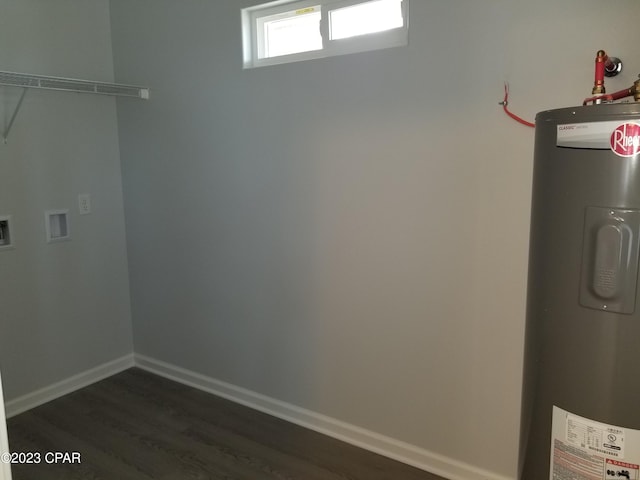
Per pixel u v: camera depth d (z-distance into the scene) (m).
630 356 1.16
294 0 2.29
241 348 2.75
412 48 1.97
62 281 2.86
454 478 2.13
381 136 2.10
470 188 1.92
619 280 1.14
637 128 1.09
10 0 2.52
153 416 2.66
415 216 2.07
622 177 1.12
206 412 2.70
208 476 2.18
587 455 1.25
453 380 2.08
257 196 2.53
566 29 1.66
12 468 2.22
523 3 1.73
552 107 1.72
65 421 2.61
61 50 2.75
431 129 1.97
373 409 2.32
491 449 2.03
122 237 3.16
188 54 2.65
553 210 1.25
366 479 2.15
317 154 2.29
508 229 1.86
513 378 1.94
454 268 2.01
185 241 2.88
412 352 2.17
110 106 3.02
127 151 3.04
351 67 2.13
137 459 2.29
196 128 2.70
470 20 1.83
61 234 2.86
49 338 2.82
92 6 2.88
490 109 1.84
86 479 2.16
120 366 3.21
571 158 1.20
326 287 2.37
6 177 2.56
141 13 2.80
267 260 2.56
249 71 2.44
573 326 1.23
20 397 2.71
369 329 2.27
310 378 2.51
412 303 2.13
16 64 2.56
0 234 2.58
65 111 2.80
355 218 2.23
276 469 2.22
